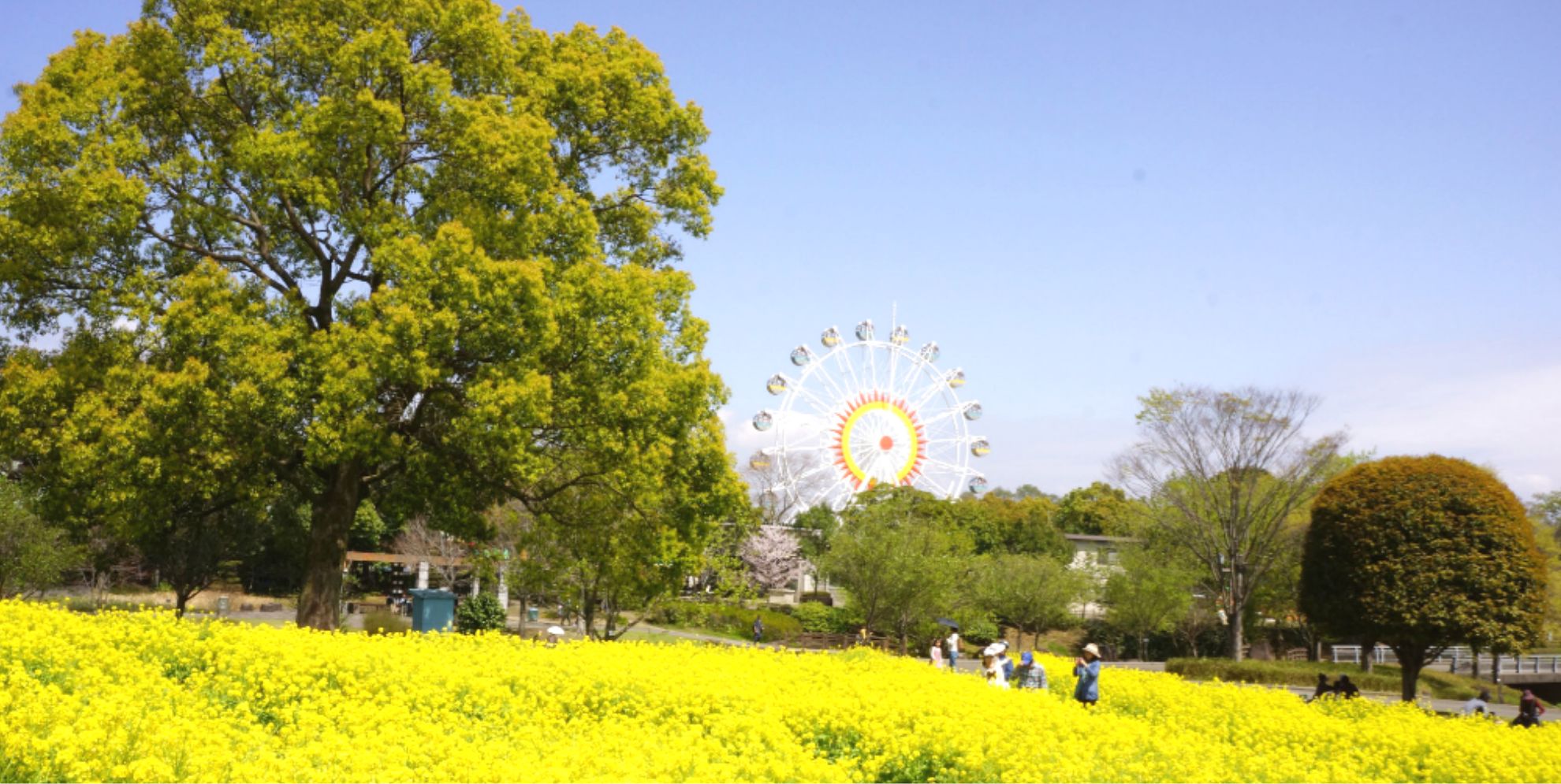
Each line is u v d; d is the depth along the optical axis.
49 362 16.27
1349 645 44.28
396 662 11.76
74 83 15.67
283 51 16.81
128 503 15.64
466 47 17.78
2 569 26.42
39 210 15.52
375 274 17.75
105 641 11.51
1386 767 12.86
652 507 19.31
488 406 15.79
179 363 15.84
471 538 19.66
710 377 18.77
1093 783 9.38
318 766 7.54
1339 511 21.89
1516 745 14.16
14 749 6.79
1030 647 47.03
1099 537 65.38
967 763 9.63
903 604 36.44
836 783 8.36
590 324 17.00
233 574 44.81
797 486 58.41
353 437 15.72
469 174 17.25
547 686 11.56
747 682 12.26
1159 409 37.75
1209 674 34.25
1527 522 21.19
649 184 20.62
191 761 7.00
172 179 16.44
